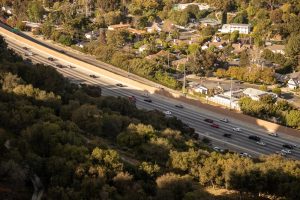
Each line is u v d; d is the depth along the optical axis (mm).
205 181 75750
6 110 82688
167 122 113875
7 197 60281
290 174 75938
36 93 97312
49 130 74688
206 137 125750
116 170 68375
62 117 94250
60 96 106062
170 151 81125
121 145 87438
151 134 89000
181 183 67188
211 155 82875
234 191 74500
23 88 97125
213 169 75875
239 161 79875
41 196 62125
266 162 82438
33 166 65625
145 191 66500
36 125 75312
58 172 64875
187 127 118938
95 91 128875
